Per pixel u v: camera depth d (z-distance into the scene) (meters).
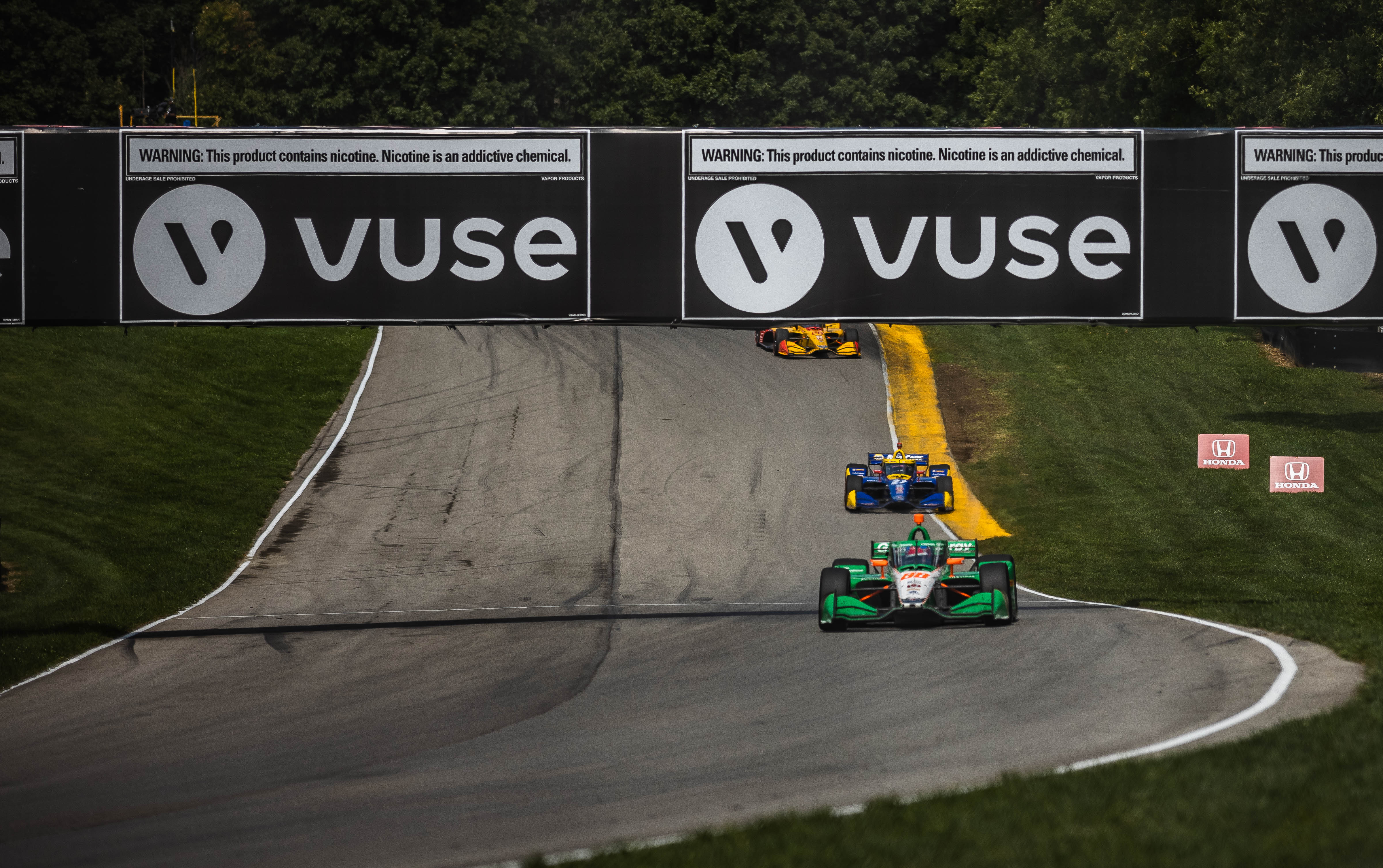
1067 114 189.12
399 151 64.31
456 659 55.72
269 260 64.31
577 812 31.11
